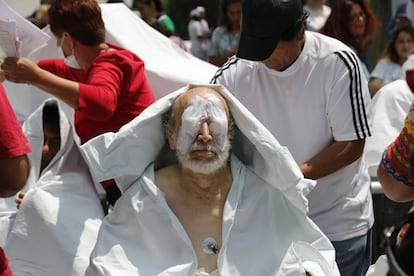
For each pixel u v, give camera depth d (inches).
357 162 144.3
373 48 370.0
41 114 156.6
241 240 127.4
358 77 136.3
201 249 126.6
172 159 134.6
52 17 153.8
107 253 127.6
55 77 138.9
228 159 132.1
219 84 135.0
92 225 145.6
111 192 152.1
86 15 151.8
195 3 629.6
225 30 288.7
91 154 127.9
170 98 128.3
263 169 129.3
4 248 145.0
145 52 189.5
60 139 154.2
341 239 143.3
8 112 114.7
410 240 100.0
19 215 145.0
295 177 125.4
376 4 394.0
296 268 124.6
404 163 109.9
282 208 130.6
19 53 135.8
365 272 150.6
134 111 152.2
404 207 173.0
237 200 127.4
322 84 136.8
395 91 199.8
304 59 136.6
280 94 138.6
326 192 142.3
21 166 115.6
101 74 145.5
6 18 134.1
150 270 126.3
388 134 194.7
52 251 143.0
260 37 132.3
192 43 400.5
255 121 126.0
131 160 128.5
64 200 146.9
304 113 138.6
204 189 128.8
